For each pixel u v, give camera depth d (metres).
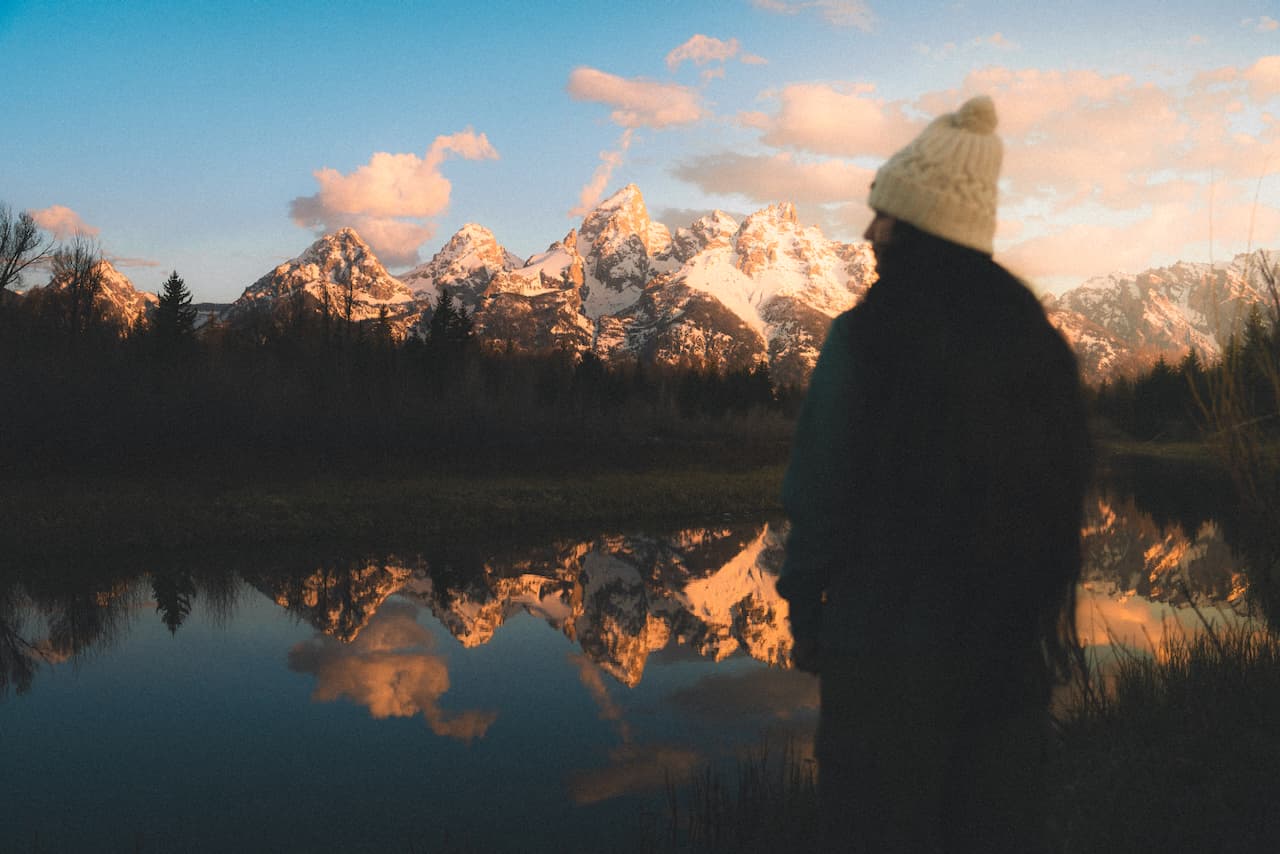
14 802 5.04
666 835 4.21
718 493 28.00
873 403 1.18
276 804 4.99
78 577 13.88
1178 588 9.52
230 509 19.80
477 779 5.31
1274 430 3.03
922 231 1.25
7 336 30.47
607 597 12.73
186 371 31.81
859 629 1.23
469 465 31.34
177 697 7.35
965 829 1.23
